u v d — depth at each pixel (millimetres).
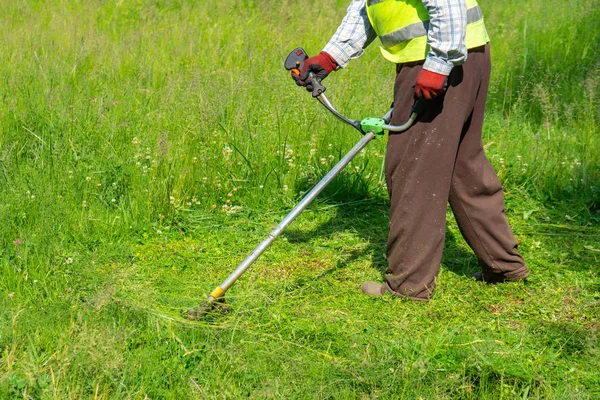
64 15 8805
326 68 3832
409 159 3596
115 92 6352
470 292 3908
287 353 3258
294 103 5973
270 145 5434
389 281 3807
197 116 5570
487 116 6547
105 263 4121
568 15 8891
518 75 7203
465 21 3330
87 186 4770
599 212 5109
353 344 3297
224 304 3562
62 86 6098
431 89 3377
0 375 2926
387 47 3645
